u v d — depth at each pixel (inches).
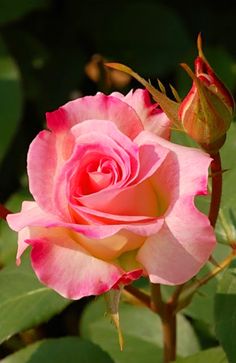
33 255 24.1
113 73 44.8
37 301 29.2
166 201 24.1
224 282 27.1
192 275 23.7
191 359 28.5
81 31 45.1
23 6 41.2
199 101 24.4
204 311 31.5
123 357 33.2
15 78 38.6
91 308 35.0
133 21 44.0
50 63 44.5
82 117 24.9
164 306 28.2
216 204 25.8
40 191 24.3
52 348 30.0
